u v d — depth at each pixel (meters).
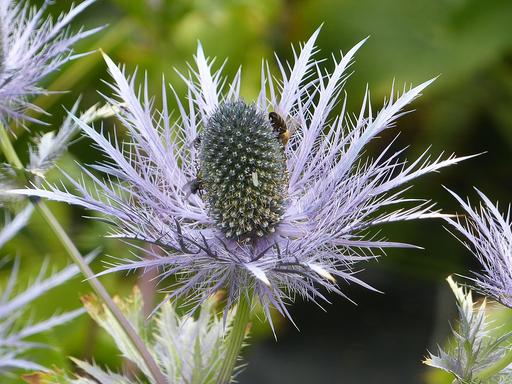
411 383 0.73
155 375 0.42
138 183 0.41
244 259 0.41
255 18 0.67
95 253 0.44
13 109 0.44
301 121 0.43
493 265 0.41
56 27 0.44
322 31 0.76
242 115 0.43
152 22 0.64
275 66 0.73
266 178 0.43
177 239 0.41
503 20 0.75
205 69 0.44
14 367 0.44
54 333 0.54
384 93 0.75
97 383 0.43
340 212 0.41
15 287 0.54
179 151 0.43
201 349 0.44
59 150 0.44
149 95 0.62
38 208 0.43
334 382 0.74
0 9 0.45
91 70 0.61
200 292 0.41
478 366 0.41
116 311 0.42
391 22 0.76
